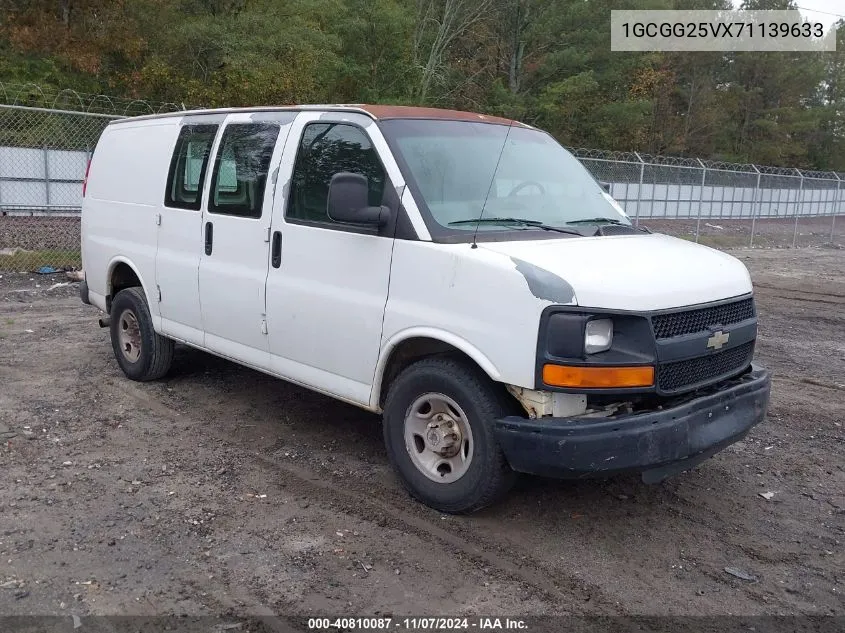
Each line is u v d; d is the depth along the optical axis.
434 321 4.12
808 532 4.38
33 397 6.22
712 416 4.07
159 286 6.13
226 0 25.97
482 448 4.04
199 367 7.17
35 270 12.26
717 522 4.45
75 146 20.42
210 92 24.17
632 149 40.81
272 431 5.66
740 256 20.69
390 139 4.52
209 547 3.97
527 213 4.65
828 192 39.06
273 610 3.46
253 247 5.20
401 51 28.17
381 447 5.39
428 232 4.21
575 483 4.86
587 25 35.81
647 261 4.17
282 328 5.03
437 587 3.67
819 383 7.48
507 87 36.38
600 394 3.79
